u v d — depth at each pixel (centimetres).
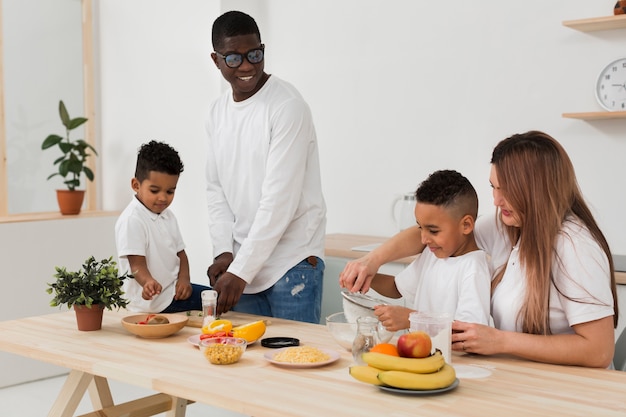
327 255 362
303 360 174
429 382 149
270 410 142
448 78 393
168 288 256
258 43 246
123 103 461
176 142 438
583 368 174
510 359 182
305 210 262
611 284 184
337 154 433
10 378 401
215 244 268
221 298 238
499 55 377
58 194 435
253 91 257
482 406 144
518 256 194
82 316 212
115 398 373
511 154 186
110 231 446
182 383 160
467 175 390
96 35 470
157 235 251
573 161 359
